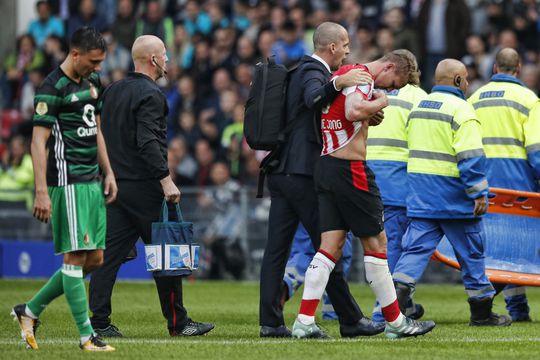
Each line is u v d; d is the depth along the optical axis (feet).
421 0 240.32
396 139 122.83
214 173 220.43
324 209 97.30
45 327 113.70
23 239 213.46
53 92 86.89
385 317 98.89
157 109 103.65
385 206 122.93
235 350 88.33
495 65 128.88
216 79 238.48
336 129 95.76
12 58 278.26
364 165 96.17
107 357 83.41
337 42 99.66
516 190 126.21
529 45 225.35
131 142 105.09
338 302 101.04
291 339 98.48
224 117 230.68
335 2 247.70
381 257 97.71
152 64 105.40
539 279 122.93
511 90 126.82
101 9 278.26
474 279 116.98
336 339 98.07
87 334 87.97
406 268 114.93
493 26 227.81
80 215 87.40
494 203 126.00
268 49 238.07
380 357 84.33
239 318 129.49
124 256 106.52
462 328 114.42
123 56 259.39
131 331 111.24
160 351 87.45
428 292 176.45
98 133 91.40
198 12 261.65
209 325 105.50
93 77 89.20
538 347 94.12
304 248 122.72
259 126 100.07
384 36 219.20
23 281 199.41
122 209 105.70
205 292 174.50
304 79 98.43
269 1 251.80
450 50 221.66
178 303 104.58
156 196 105.50
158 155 102.63
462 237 116.67
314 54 100.53
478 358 85.10
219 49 245.86
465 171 113.50
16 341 97.66
